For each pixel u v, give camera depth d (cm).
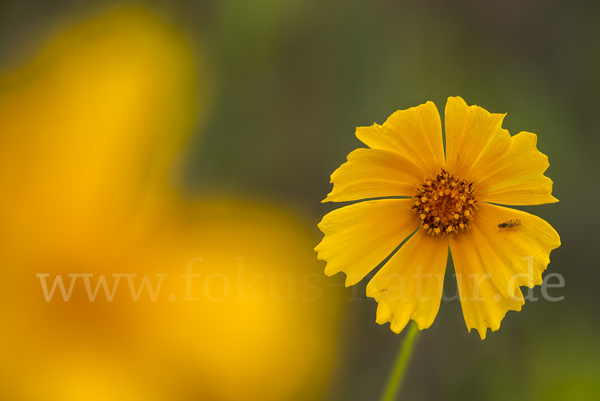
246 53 61
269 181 60
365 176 39
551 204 63
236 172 59
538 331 54
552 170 63
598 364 51
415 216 39
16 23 50
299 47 64
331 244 39
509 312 55
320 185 61
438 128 39
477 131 39
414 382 54
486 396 52
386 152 39
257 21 60
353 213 39
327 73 64
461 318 56
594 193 63
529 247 39
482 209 39
